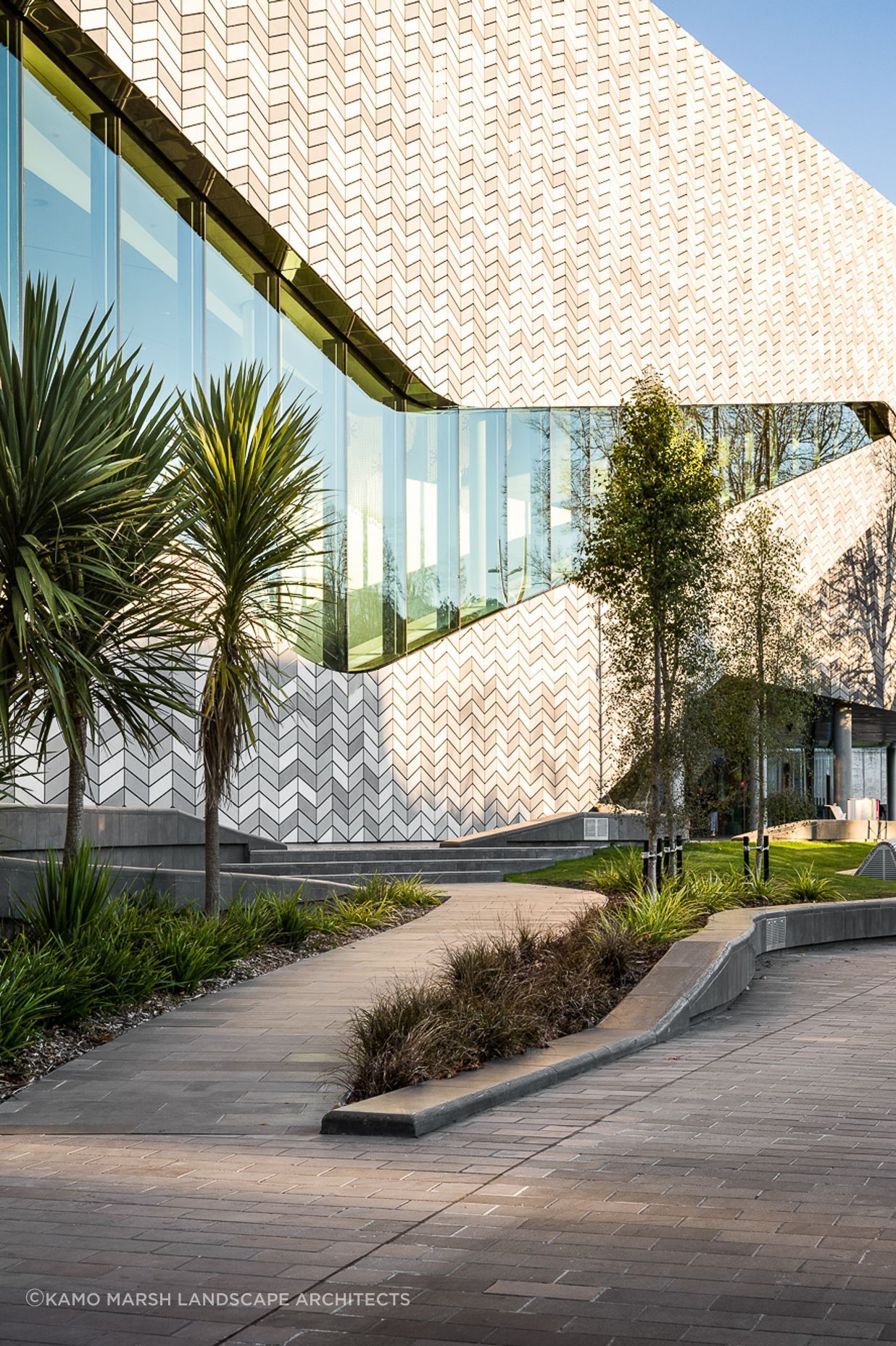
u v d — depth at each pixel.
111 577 10.42
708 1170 6.29
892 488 47.59
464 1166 6.40
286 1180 6.14
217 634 12.73
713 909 17.98
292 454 13.12
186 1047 9.19
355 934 14.55
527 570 31.89
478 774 30.20
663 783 19.50
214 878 13.29
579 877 22.50
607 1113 7.72
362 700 27.45
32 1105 7.94
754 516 25.22
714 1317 4.27
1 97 19.23
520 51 32.12
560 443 32.44
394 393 30.11
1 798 11.01
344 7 26.89
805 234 42.12
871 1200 5.74
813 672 26.53
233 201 23.66
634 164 35.03
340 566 27.55
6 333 10.65
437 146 29.55
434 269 29.34
